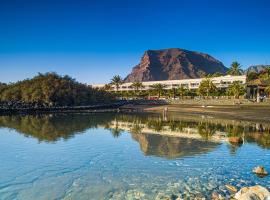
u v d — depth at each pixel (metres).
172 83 190.50
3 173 21.44
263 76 147.62
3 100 116.75
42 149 30.25
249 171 22.34
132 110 114.62
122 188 18.31
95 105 123.62
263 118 70.62
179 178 20.39
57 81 118.50
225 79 157.38
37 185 18.86
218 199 16.08
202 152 29.50
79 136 40.19
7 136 39.00
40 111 96.94
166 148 31.56
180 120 70.06
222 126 55.50
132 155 27.81
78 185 18.89
